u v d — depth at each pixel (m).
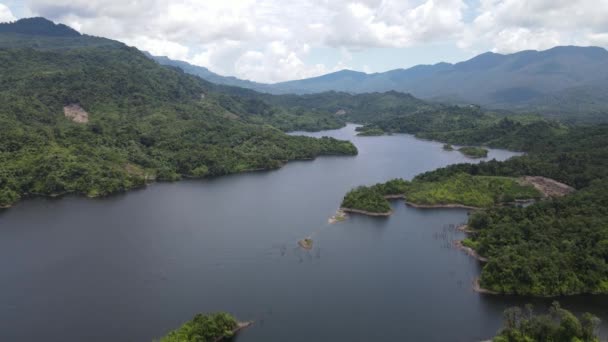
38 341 109.56
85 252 164.38
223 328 109.81
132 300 129.38
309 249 168.75
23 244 171.75
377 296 132.62
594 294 130.75
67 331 113.94
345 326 116.56
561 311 106.81
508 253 145.50
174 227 193.62
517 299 129.75
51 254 162.12
